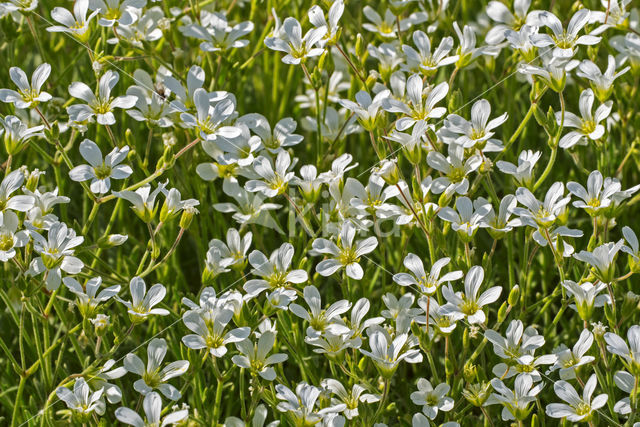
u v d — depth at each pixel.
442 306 0.81
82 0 0.86
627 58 0.91
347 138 0.95
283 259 0.83
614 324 0.81
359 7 0.99
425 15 0.92
